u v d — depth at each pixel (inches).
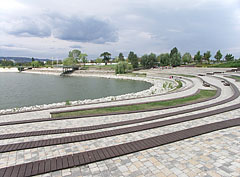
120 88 1423.5
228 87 837.2
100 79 2251.5
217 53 2674.7
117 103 569.9
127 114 396.5
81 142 233.6
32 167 163.3
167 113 364.5
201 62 3117.6
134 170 160.6
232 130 248.8
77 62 4160.9
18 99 1016.9
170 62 2957.7
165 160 176.1
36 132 278.7
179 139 220.2
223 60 3095.5
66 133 278.8
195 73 1819.6
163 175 151.7
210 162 169.0
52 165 166.6
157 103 518.9
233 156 178.7
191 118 313.9
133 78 2192.4
